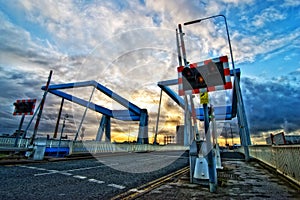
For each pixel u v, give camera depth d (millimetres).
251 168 7223
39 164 7906
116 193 3598
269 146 6551
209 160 3764
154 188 3891
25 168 6574
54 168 6816
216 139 6844
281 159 4996
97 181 4688
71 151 11344
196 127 4766
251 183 4359
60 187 3990
